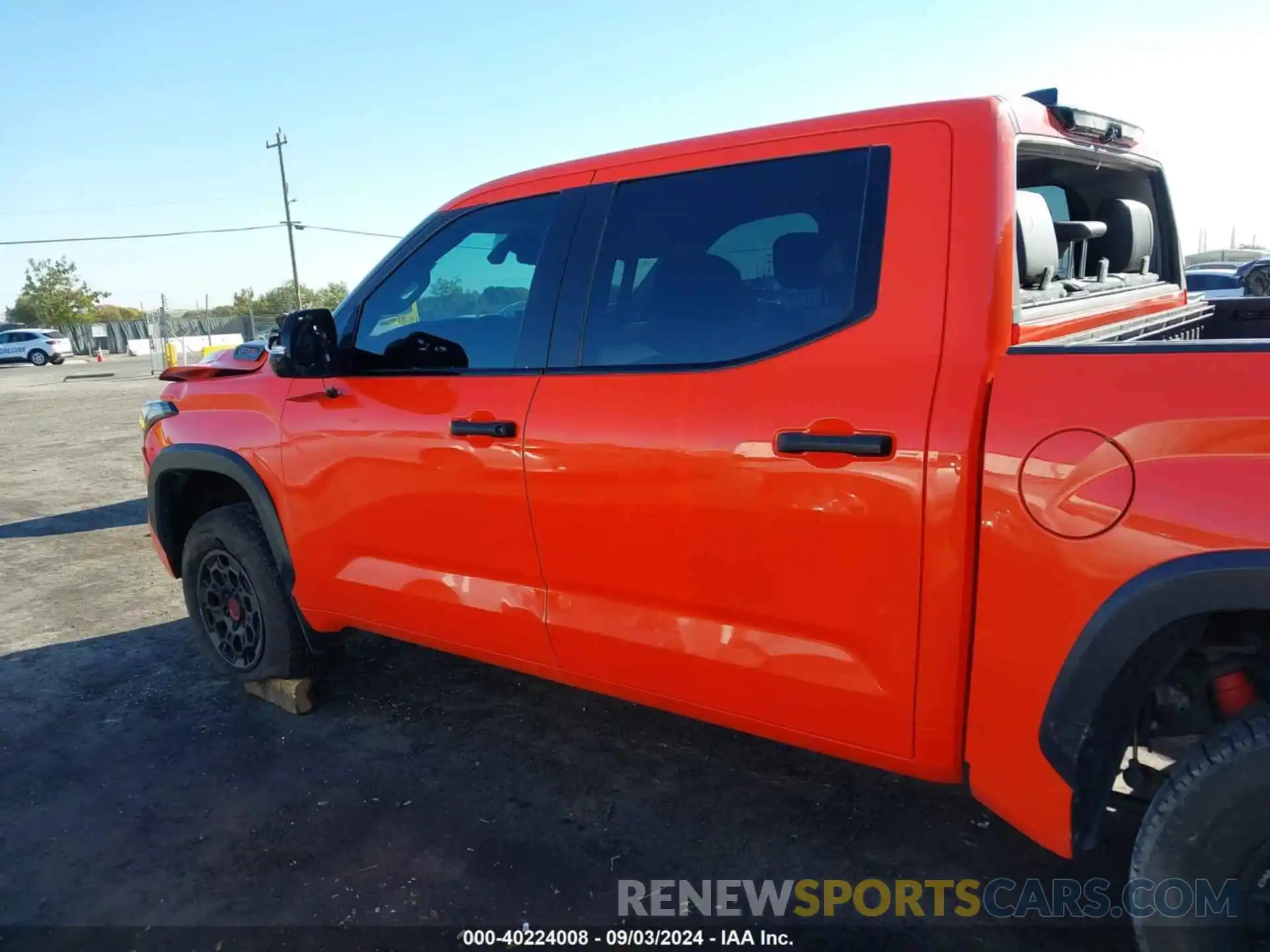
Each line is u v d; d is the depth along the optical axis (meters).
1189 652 1.89
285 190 44.72
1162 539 1.62
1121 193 3.16
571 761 3.21
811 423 2.04
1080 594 1.72
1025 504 1.77
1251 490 1.55
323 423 3.12
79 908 2.52
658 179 2.49
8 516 7.95
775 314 2.21
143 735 3.55
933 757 2.03
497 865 2.63
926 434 1.89
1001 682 1.87
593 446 2.42
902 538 1.93
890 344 2.00
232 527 3.54
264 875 2.63
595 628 2.53
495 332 2.77
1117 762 1.86
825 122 2.24
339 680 3.94
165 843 2.81
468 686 3.85
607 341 2.51
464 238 2.92
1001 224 1.93
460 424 2.71
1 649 4.58
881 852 2.62
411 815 2.91
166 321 34.44
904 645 1.99
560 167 2.75
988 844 2.63
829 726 2.17
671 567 2.33
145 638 4.67
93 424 14.84
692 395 2.27
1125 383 1.68
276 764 3.27
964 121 2.01
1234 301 3.50
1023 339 1.99
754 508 2.14
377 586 3.09
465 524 2.78
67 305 61.12
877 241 2.06
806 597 2.11
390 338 3.04
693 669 2.36
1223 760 1.66
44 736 3.58
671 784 3.03
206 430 3.54
